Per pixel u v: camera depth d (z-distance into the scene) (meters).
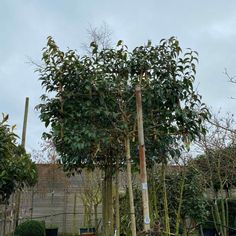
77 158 4.94
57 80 4.46
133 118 4.46
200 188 8.29
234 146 8.28
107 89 4.31
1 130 5.76
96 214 10.32
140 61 4.60
